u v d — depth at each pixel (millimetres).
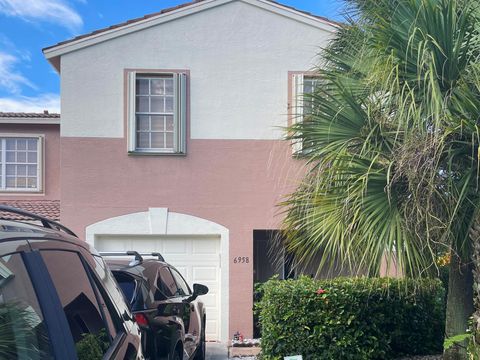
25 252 2541
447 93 4727
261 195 11195
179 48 11289
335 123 5316
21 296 2381
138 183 11117
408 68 4777
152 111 11336
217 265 11352
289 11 11320
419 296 7598
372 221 4719
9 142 14203
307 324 6836
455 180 4793
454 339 5004
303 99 5773
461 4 4805
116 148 11117
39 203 13531
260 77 11344
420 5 4715
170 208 11133
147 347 5473
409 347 7727
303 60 11391
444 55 4637
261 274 12086
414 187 4570
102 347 2910
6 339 2195
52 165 14148
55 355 2393
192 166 11195
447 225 4664
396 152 4793
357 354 6902
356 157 4926
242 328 11055
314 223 5367
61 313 2572
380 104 5008
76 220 10961
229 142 11250
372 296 7059
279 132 11203
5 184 14109
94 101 11117
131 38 11227
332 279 7133
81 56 11141
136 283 5871
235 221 11172
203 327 9070
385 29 4844
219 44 11344
